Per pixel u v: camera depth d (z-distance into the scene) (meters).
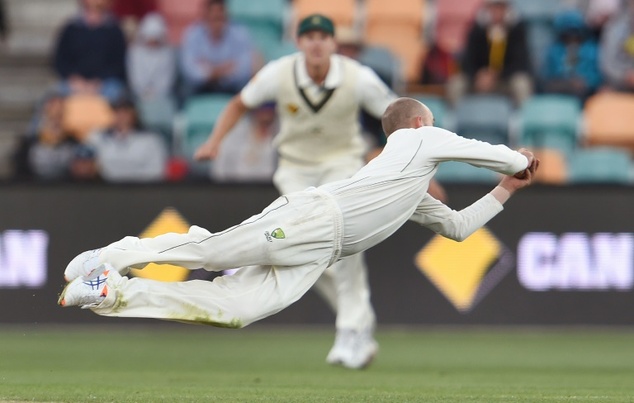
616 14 53.44
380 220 21.08
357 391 24.02
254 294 20.62
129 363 33.69
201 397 21.84
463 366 33.22
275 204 20.92
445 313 43.34
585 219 42.97
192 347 39.34
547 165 49.81
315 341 41.44
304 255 20.69
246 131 48.25
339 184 21.05
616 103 52.31
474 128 50.94
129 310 20.14
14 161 48.53
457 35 57.69
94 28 53.47
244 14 57.16
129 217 42.94
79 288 19.97
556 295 43.12
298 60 30.09
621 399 22.09
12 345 39.41
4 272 43.22
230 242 20.52
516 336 42.66
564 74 52.94
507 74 52.00
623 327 43.09
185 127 51.28
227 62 52.53
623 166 49.94
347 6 57.66
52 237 43.06
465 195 41.88
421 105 22.33
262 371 31.12
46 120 48.44
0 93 58.22
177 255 20.48
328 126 30.23
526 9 55.91
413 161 21.31
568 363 34.34
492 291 43.28
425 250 43.34
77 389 24.17
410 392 23.89
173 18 58.03
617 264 43.00
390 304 43.41
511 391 24.52
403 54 56.50
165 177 48.47
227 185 42.75
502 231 43.19
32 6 60.59
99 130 49.16
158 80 53.03
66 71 53.53
